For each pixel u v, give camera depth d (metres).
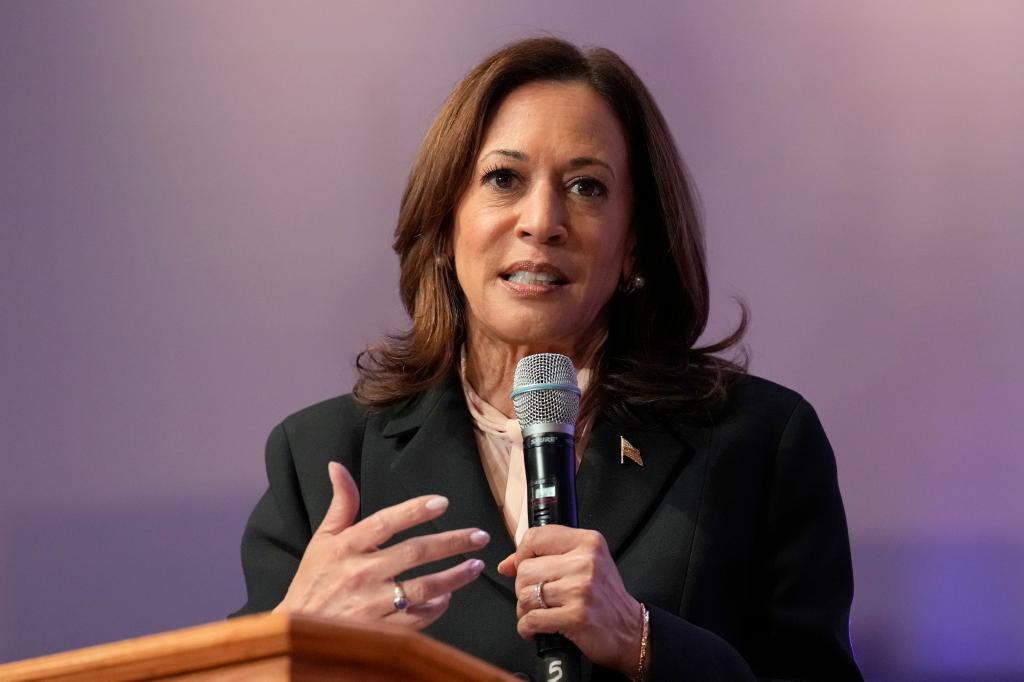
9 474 14.84
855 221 14.56
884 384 14.31
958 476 14.05
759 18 14.83
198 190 15.20
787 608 8.05
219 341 15.01
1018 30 14.50
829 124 14.68
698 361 8.88
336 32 15.30
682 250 8.77
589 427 8.48
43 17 15.54
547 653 6.53
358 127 15.20
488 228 8.12
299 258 15.08
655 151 8.61
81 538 14.71
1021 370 14.12
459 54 15.17
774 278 14.59
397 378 8.79
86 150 15.34
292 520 8.47
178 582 14.62
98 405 14.95
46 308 15.11
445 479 8.19
